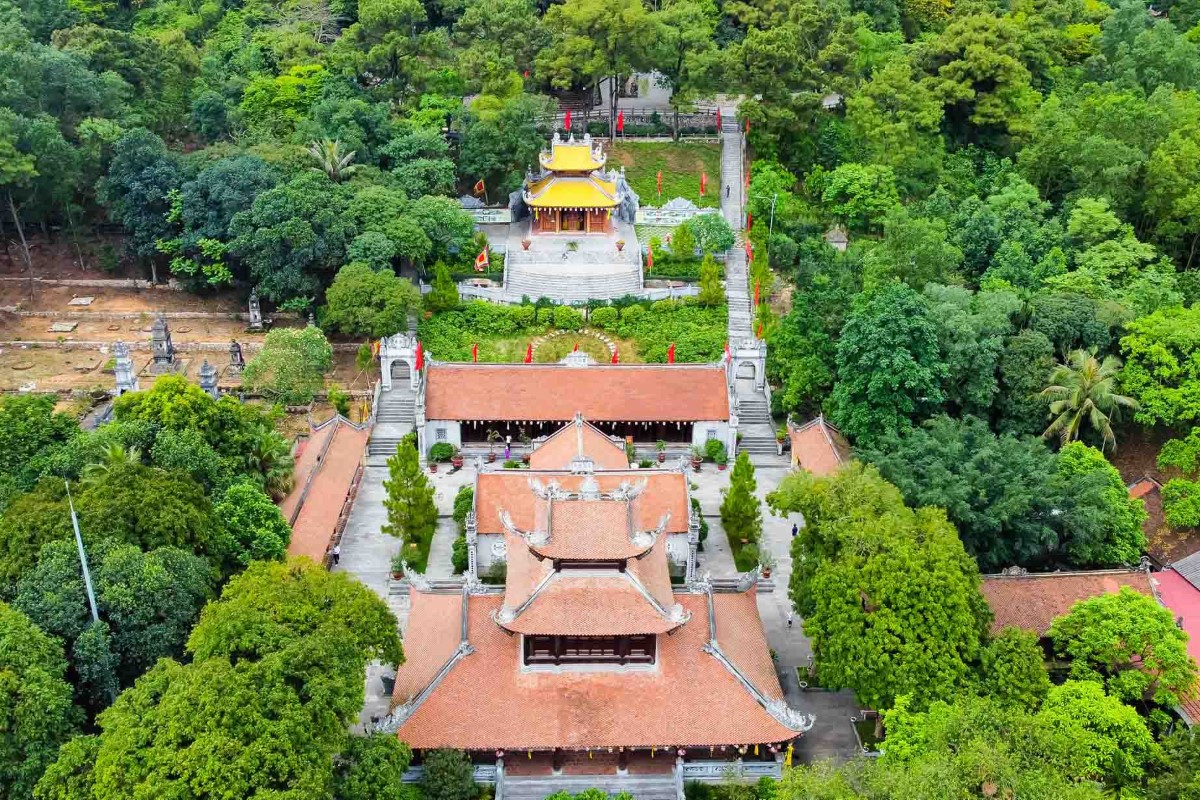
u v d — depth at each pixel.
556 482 72.50
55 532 63.16
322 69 130.50
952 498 76.06
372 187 114.50
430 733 61.19
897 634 62.84
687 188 131.38
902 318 86.81
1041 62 139.25
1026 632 64.25
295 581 61.91
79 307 116.38
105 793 49.44
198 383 103.56
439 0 144.00
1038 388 90.12
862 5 148.62
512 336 109.38
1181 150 111.38
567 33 133.62
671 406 95.94
